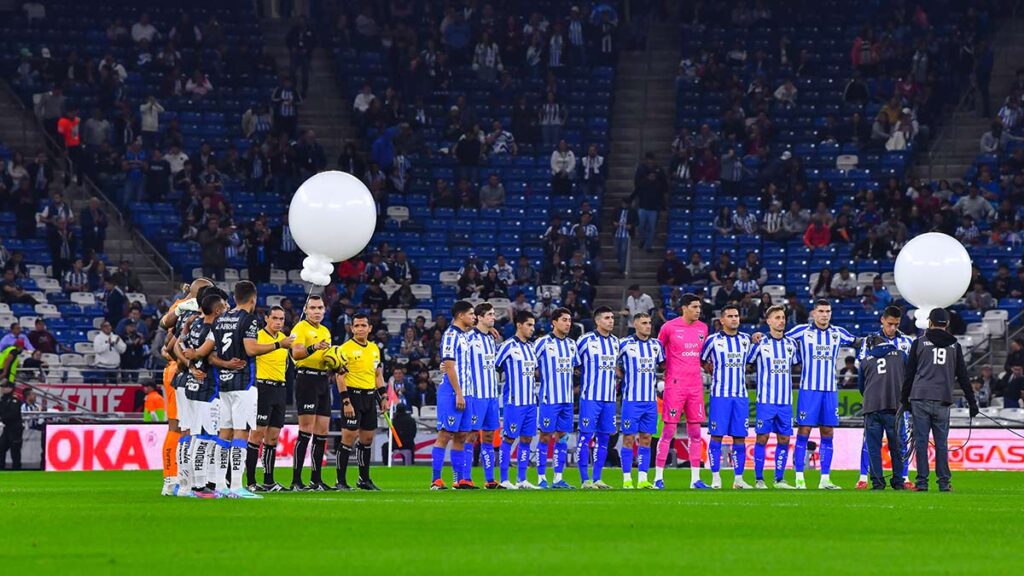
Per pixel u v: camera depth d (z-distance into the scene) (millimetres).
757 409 30750
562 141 60844
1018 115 62125
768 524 19516
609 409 30422
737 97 63844
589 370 30344
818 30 67500
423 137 63250
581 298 54375
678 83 65375
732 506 23109
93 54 64312
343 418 28844
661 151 63781
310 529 18406
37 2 65312
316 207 25891
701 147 61375
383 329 51844
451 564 14633
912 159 62125
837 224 57188
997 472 41281
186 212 57188
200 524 19141
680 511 21828
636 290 53281
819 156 62188
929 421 28547
